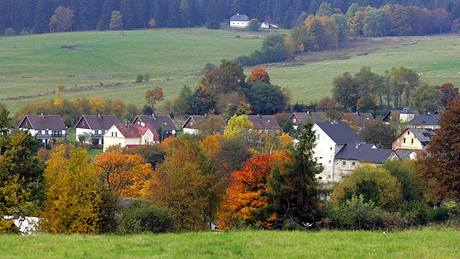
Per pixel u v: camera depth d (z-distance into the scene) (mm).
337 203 163125
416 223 161750
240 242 92312
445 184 185625
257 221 144750
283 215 144000
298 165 144625
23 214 132500
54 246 89875
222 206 181750
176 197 176375
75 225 135625
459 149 182875
